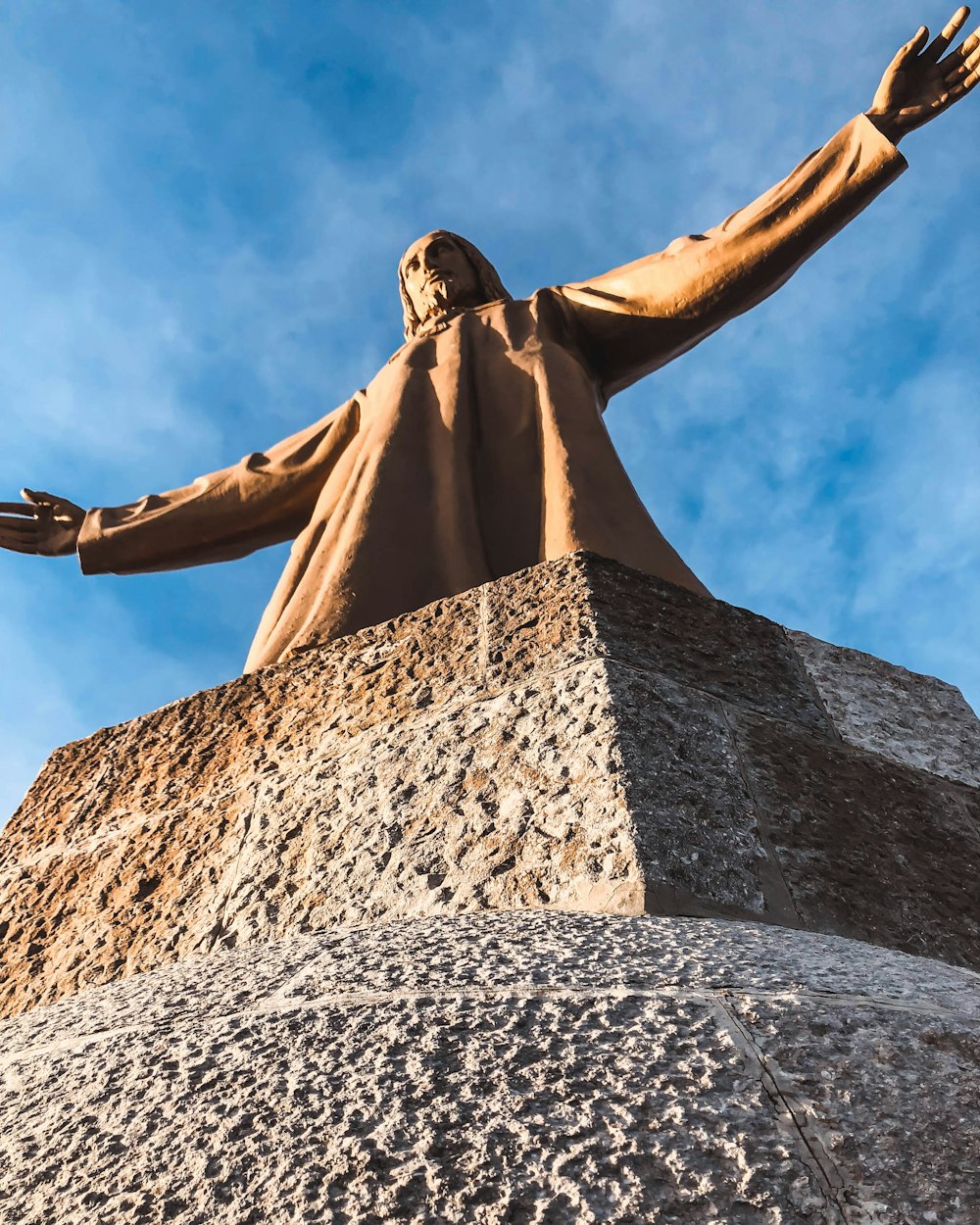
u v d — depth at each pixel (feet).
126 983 7.86
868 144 16.40
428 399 18.67
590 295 20.26
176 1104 5.44
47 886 12.32
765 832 9.22
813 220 17.12
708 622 11.82
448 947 6.82
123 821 12.53
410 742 10.68
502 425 18.17
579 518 15.33
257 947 7.95
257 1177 4.85
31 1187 5.14
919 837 10.26
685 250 18.93
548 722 9.90
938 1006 5.99
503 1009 5.79
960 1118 5.09
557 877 8.52
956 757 11.80
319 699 12.35
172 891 11.03
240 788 11.76
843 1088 5.20
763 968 6.25
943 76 16.39
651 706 9.93
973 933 9.48
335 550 16.16
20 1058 6.56
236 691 13.51
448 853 9.29
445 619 12.19
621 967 6.20
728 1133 4.90
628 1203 4.56
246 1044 5.87
